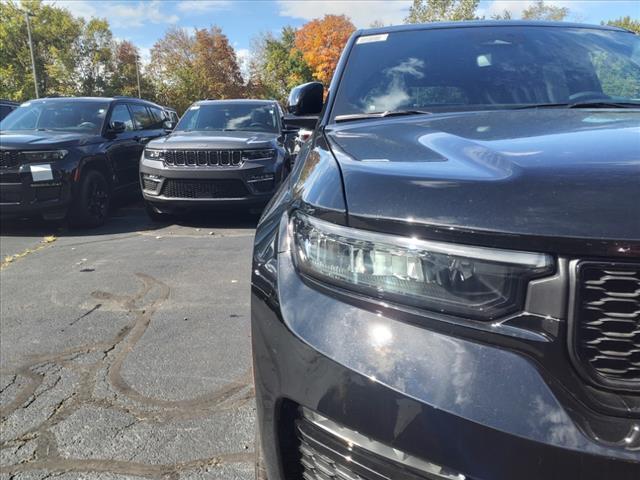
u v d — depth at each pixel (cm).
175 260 554
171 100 5097
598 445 108
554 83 262
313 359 135
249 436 253
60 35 4825
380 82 272
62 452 244
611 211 115
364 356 128
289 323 143
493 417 114
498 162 139
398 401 122
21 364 326
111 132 803
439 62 278
